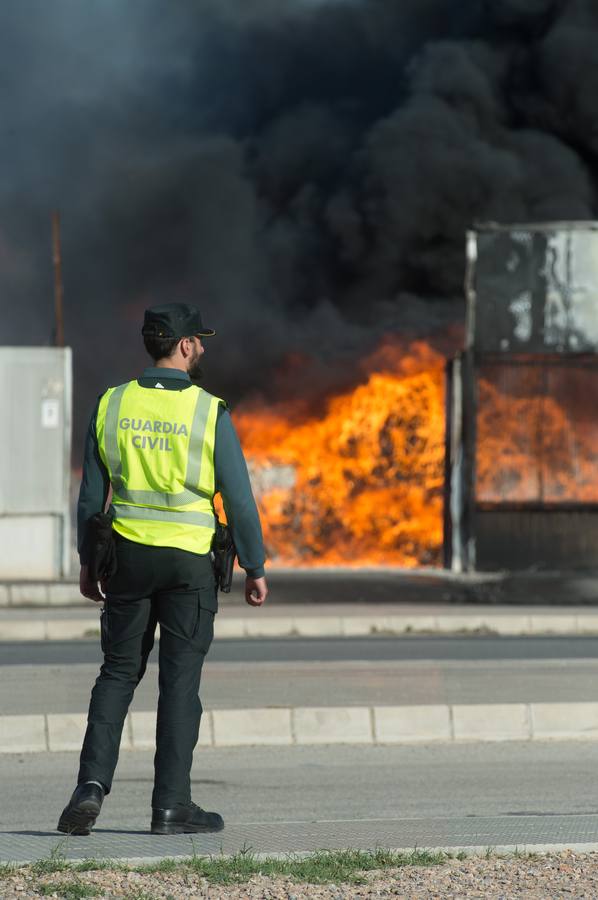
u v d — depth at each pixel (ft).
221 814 50.03
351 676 91.15
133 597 42.16
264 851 37.88
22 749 68.03
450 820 46.06
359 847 38.78
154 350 43.11
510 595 157.17
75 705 77.36
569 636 128.77
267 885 32.89
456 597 155.53
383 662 100.17
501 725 72.08
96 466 42.52
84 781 41.04
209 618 42.70
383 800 53.31
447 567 181.47
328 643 120.88
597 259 177.17
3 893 31.60
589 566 177.78
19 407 167.63
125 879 33.32
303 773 60.95
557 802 52.60
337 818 48.85
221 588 42.45
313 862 35.32
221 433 42.27
